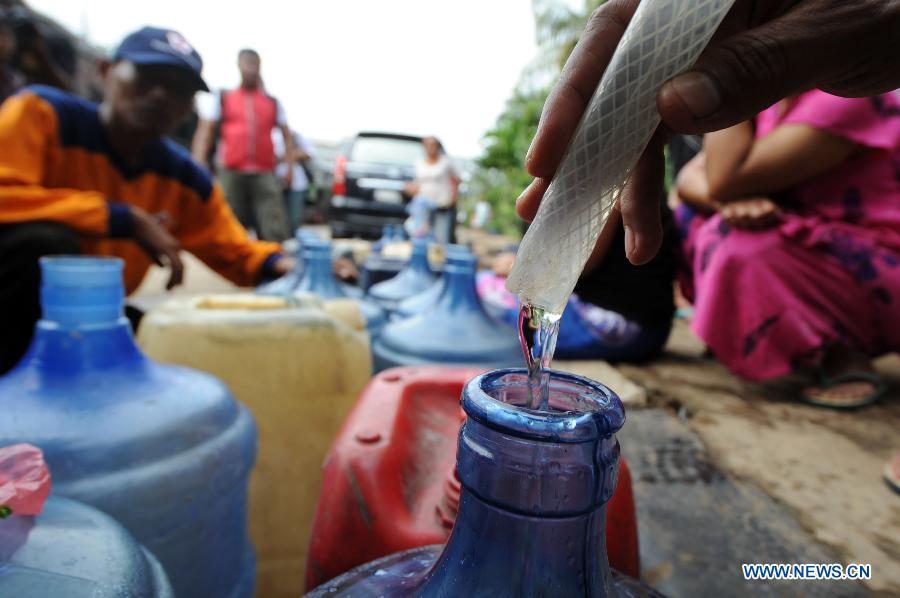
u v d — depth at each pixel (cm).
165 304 135
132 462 80
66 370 83
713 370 222
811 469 142
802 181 180
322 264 193
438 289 205
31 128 169
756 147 174
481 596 40
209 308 134
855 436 162
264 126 457
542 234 42
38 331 84
